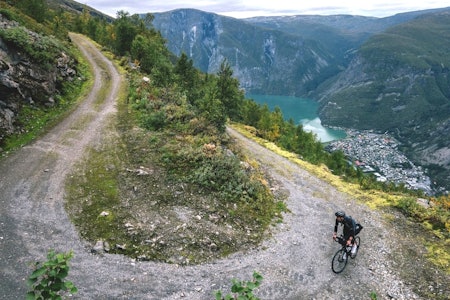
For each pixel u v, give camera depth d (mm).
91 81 37438
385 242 14164
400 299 10531
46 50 28719
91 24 82500
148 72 52406
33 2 55312
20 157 17375
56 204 13430
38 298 5129
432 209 17234
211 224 13453
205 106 28641
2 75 20484
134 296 9344
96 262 10469
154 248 11461
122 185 15406
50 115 24406
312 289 10672
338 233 14711
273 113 62250
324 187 20875
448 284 11375
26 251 10547
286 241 13500
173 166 17359
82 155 18391
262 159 25969
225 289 10102
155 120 23438
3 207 12836
